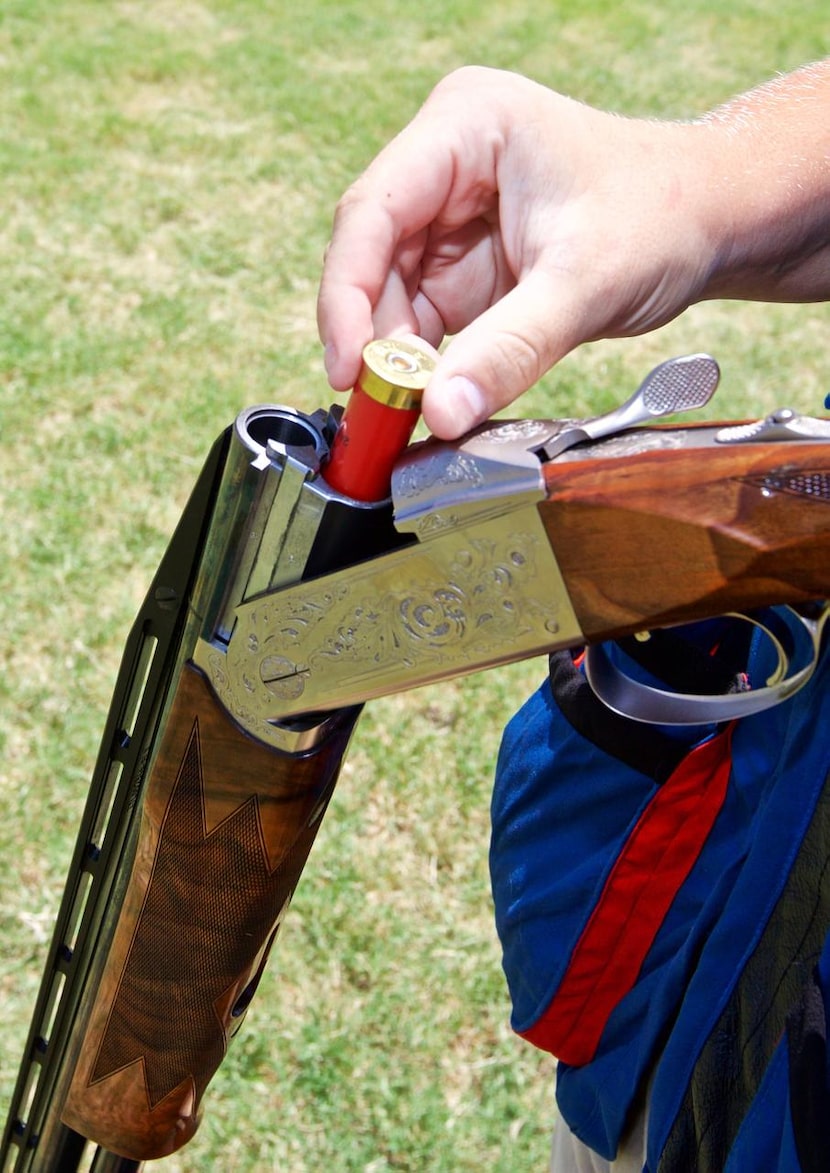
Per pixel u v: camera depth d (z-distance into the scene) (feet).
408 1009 5.90
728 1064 2.62
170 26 15.57
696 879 2.94
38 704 7.09
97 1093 3.26
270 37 15.62
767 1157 2.42
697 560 2.09
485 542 2.18
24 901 6.16
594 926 3.06
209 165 12.69
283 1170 5.36
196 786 2.73
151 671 2.73
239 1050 5.66
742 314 11.41
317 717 2.60
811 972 2.36
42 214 11.56
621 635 2.22
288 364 10.05
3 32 14.80
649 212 2.69
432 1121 5.52
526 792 3.35
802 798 2.48
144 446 8.95
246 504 2.37
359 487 2.29
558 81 15.40
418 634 2.31
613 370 10.42
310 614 2.39
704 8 17.99
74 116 13.25
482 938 6.21
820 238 2.95
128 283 10.78
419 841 6.61
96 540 8.16
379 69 15.14
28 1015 5.75
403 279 2.86
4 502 8.35
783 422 2.03
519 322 2.43
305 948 6.08
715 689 2.91
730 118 2.94
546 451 2.15
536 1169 5.42
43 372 9.51
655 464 2.08
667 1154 2.75
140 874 2.92
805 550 2.03
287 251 11.52
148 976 3.02
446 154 2.68
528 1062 5.77
